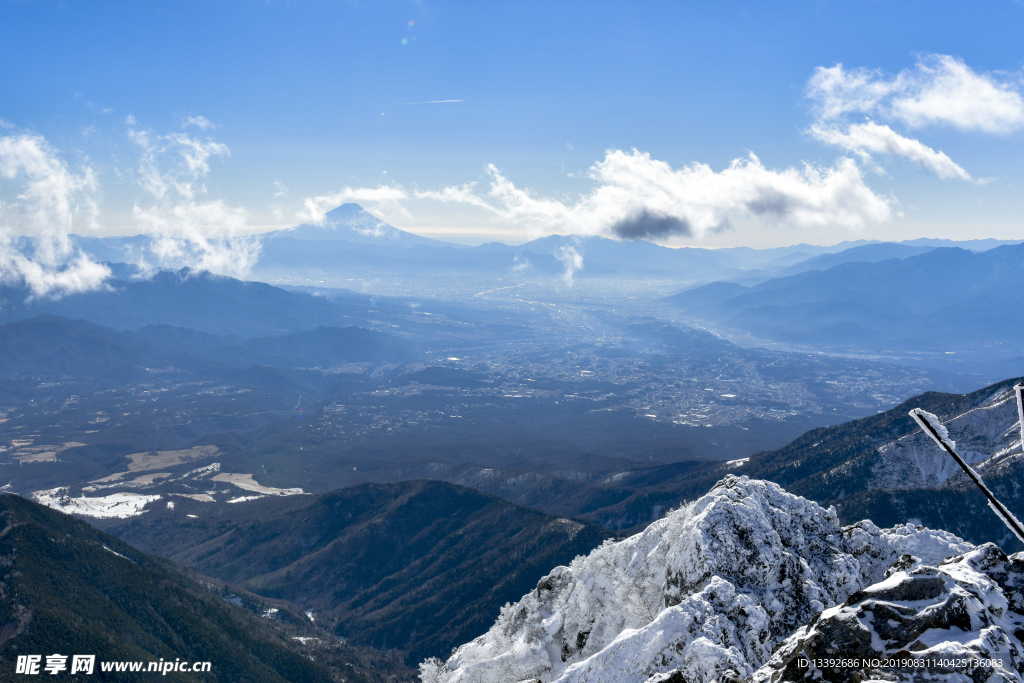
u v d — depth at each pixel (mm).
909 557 33406
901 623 26562
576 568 88688
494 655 81688
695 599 55938
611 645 53312
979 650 24172
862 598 28172
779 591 59906
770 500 72750
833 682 25297
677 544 66938
